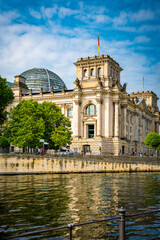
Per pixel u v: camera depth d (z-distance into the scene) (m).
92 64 123.12
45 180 57.81
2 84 89.00
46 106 96.44
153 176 69.31
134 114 149.88
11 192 40.38
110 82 119.81
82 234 21.25
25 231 21.77
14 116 91.50
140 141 157.38
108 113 117.25
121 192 41.09
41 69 178.62
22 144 82.75
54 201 33.38
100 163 79.81
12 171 74.75
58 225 23.36
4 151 90.81
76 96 121.06
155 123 190.62
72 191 41.56
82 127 120.88
